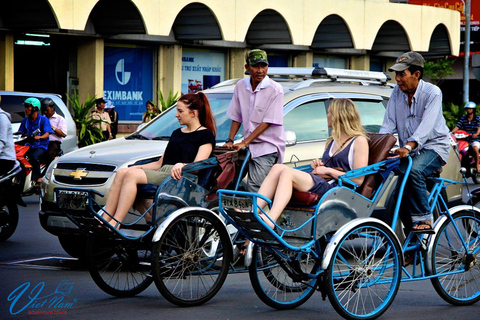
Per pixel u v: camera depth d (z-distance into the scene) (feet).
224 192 23.84
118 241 26.35
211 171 28.19
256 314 25.09
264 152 30.81
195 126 29.22
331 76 38.73
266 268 25.76
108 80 89.45
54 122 57.77
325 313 25.36
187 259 25.89
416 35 115.85
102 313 24.85
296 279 24.93
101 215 26.68
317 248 25.39
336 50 112.06
